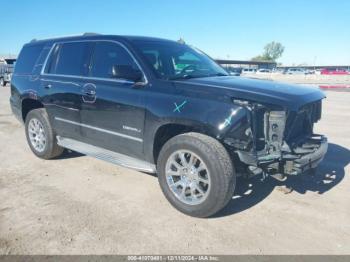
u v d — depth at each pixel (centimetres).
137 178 454
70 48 484
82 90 443
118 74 369
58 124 496
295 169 328
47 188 418
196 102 330
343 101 1441
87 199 386
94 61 442
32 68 541
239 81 379
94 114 431
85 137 461
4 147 614
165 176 360
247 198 392
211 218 345
